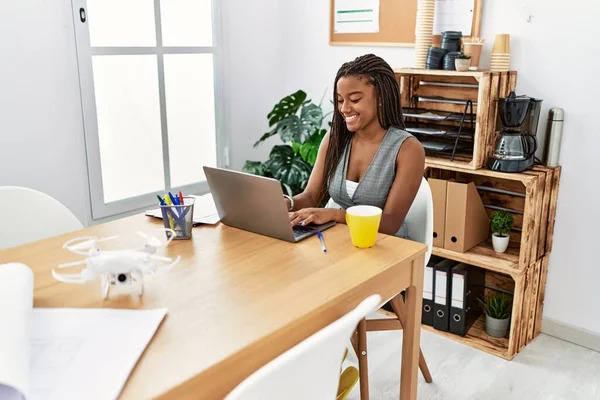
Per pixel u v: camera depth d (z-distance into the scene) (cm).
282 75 345
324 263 133
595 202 233
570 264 245
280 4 333
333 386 109
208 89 312
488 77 224
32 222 171
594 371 229
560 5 227
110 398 82
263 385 85
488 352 242
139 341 97
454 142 257
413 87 269
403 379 159
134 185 287
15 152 235
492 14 246
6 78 227
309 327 112
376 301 102
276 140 356
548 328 257
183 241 149
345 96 180
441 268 249
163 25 284
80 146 257
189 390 90
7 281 105
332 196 198
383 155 183
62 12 240
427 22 252
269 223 149
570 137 235
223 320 106
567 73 230
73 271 128
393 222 174
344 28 302
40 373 88
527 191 220
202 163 320
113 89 269
